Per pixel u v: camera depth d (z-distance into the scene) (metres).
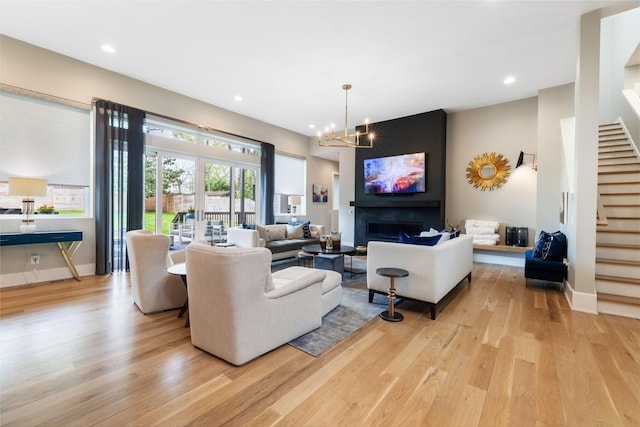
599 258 3.23
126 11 2.83
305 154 7.81
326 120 6.40
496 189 5.39
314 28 3.07
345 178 7.37
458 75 4.16
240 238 4.91
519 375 1.76
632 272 2.96
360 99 5.11
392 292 2.67
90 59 3.80
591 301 2.85
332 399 1.53
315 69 3.98
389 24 2.99
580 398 1.54
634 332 2.37
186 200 5.31
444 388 1.63
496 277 4.30
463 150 5.73
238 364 1.82
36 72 3.51
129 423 1.34
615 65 5.32
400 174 6.05
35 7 2.79
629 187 3.79
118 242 4.19
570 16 2.89
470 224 5.46
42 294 3.20
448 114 5.90
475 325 2.53
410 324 2.55
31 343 2.10
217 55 3.64
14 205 3.54
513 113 5.21
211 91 4.78
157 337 2.22
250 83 4.46
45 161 3.67
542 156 4.68
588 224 2.90
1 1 2.70
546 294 3.45
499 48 3.45
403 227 6.14
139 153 4.34
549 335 2.32
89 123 4.02
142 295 2.66
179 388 1.61
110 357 1.92
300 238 5.85
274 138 6.83
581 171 2.93
